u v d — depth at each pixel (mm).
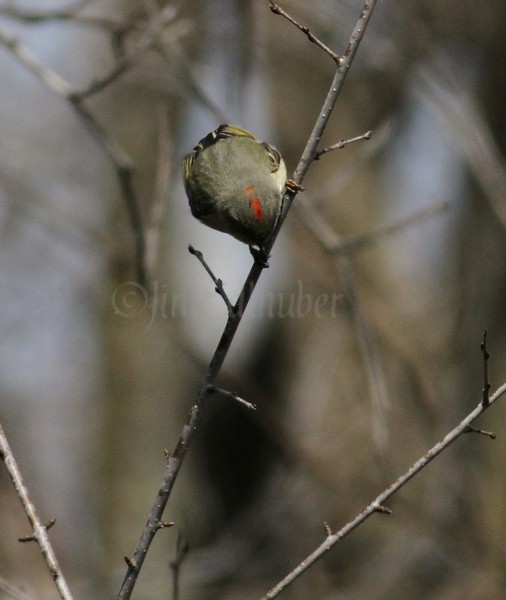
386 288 16031
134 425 16281
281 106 16922
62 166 16984
